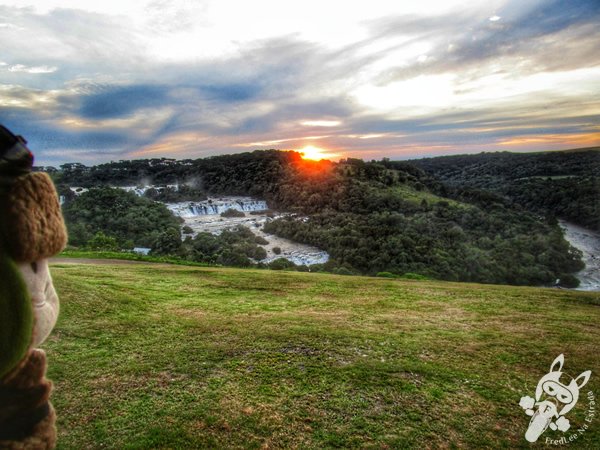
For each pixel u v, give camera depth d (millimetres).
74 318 8070
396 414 5129
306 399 5383
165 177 139000
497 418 5152
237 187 131375
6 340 1304
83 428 4543
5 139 1395
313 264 56031
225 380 5844
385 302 11750
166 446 4297
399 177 112312
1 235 1346
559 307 11383
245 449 4324
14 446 1536
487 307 11258
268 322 8773
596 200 84125
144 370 6051
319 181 111438
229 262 50906
